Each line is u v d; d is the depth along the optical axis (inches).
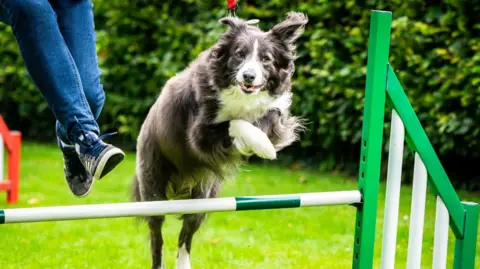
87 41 178.2
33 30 161.6
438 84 371.6
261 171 443.8
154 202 171.3
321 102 422.0
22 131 575.2
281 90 205.9
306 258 270.4
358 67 396.2
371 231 183.0
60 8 175.0
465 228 186.1
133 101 494.9
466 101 347.9
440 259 185.9
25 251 276.4
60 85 164.1
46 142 563.5
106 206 165.9
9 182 361.1
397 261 265.0
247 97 197.6
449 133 367.6
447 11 359.6
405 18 362.0
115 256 272.7
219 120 200.2
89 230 311.3
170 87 216.1
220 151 200.5
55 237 298.2
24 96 538.9
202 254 274.7
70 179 188.4
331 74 410.0
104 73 493.0
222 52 201.2
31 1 160.6
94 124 169.0
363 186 182.2
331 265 261.7
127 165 465.7
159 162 226.8
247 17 438.9
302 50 426.9
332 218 332.2
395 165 181.6
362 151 183.2
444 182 183.5
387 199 183.5
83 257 270.4
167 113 212.7
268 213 342.0
